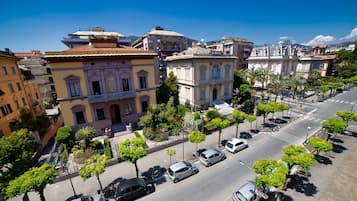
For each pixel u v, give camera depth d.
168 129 24.38
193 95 33.47
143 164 18.22
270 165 11.99
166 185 15.09
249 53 68.81
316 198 13.22
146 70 27.66
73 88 23.36
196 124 24.27
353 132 25.03
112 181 15.77
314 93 50.06
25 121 21.62
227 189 14.46
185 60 33.88
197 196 13.78
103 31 54.75
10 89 25.42
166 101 33.34
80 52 22.92
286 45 53.25
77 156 18.81
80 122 24.64
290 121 29.69
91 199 12.48
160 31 60.34
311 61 57.00
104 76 24.55
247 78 48.03
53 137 26.55
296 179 15.38
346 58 74.06
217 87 36.78
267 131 25.81
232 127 27.59
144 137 23.59
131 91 26.44
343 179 15.29
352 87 57.78
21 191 9.91
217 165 17.80
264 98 45.91
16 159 14.55
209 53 34.34
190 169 16.06
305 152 13.54
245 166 17.52
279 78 44.31
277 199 12.97
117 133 25.52
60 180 16.06
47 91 54.31
